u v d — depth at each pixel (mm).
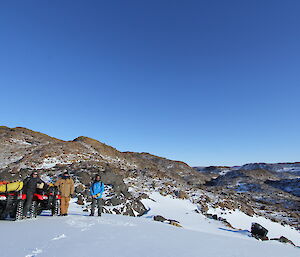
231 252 5504
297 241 20609
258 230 15938
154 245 5473
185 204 23766
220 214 23250
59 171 29047
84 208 16203
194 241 6402
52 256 4223
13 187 7773
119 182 23922
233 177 70750
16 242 5012
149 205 21062
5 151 39344
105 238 5781
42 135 56406
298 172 89500
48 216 8953
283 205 41031
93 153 46281
